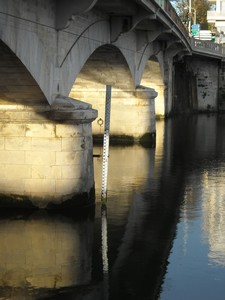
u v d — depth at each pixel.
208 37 86.62
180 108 71.44
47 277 15.13
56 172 20.06
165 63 60.62
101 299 13.77
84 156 20.55
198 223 20.06
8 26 15.45
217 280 14.95
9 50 15.74
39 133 19.94
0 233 18.39
